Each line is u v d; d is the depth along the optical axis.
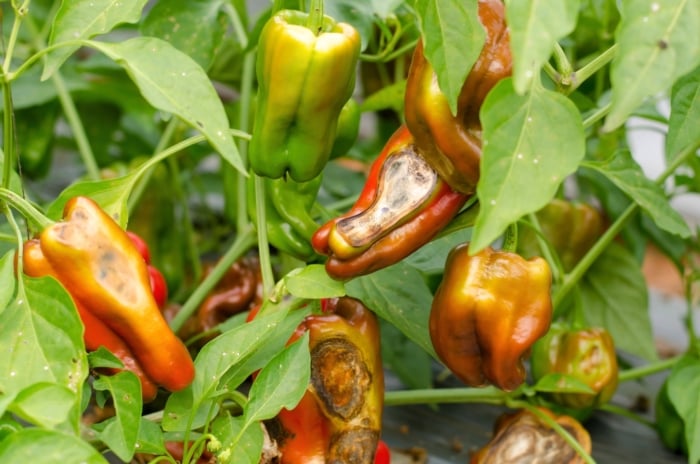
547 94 0.95
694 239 1.55
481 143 1.01
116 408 1.00
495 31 1.01
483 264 1.07
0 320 0.99
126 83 1.59
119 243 1.03
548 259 1.31
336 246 1.04
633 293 1.43
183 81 1.00
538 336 1.07
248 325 1.05
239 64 1.52
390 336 1.38
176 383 1.04
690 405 1.16
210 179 1.76
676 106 1.08
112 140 1.78
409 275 1.17
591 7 1.39
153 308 1.03
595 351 1.29
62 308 0.99
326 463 1.09
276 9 1.08
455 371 1.11
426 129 1.02
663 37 0.91
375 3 1.10
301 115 1.04
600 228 1.43
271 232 1.17
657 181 1.27
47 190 1.91
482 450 1.23
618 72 0.90
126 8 1.04
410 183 1.04
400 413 1.40
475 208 1.09
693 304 1.96
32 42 1.54
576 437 1.22
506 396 1.25
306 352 1.03
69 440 0.90
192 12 1.22
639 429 1.42
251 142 1.07
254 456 1.03
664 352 1.69
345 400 1.10
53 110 1.58
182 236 1.61
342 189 1.55
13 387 0.98
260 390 1.02
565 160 0.94
